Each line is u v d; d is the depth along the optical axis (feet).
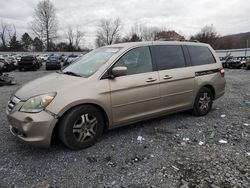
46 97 11.75
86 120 12.75
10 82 41.65
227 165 11.23
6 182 10.07
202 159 11.84
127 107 14.07
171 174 10.57
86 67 14.49
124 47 14.67
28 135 11.60
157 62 15.60
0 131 15.61
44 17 250.37
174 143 13.75
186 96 17.04
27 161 11.76
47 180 10.23
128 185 9.86
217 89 19.25
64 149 12.96
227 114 19.52
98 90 12.86
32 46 273.54
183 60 17.08
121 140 14.12
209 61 18.94
